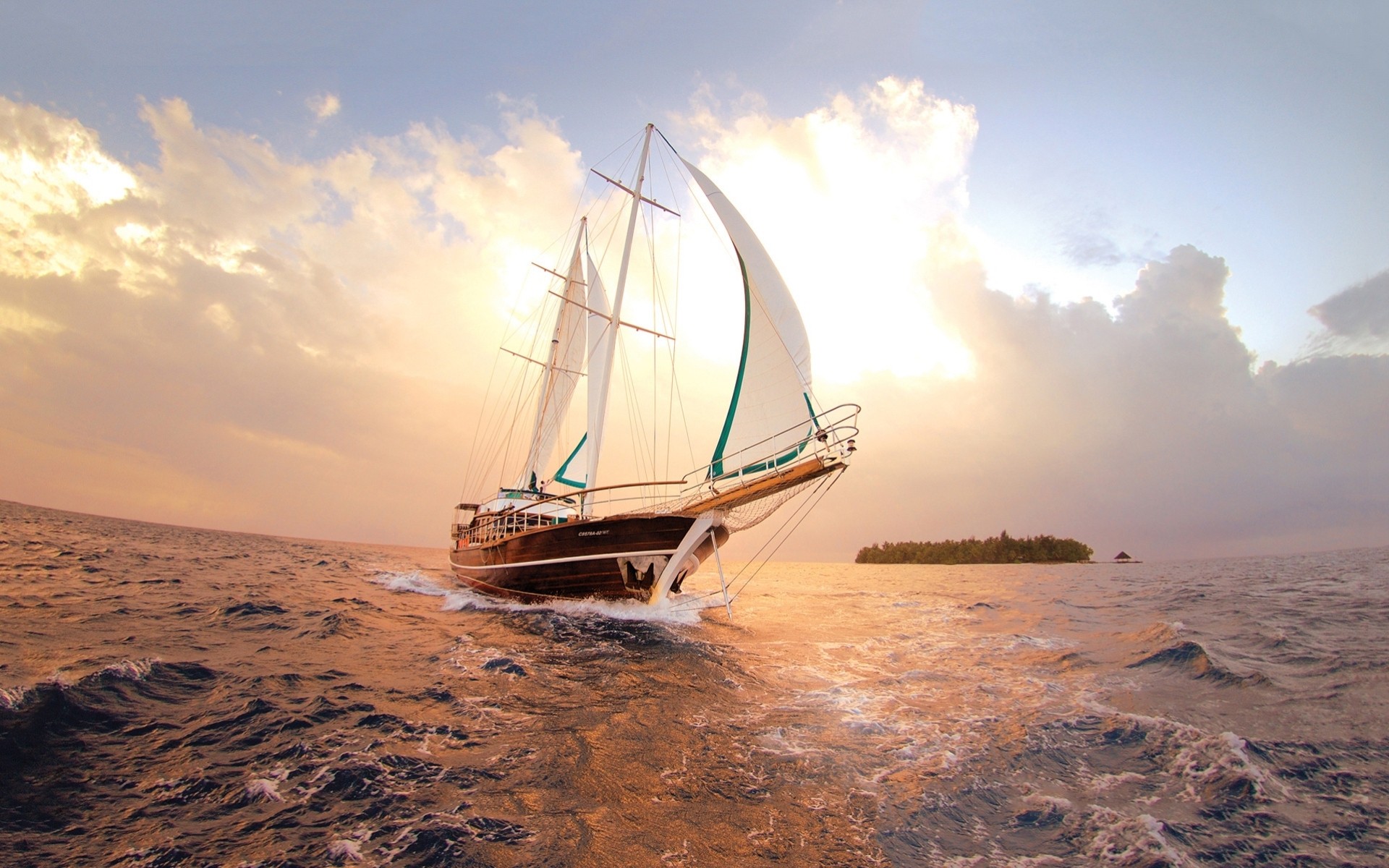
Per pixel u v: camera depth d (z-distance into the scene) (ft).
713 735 26.94
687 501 58.75
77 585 58.95
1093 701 31.81
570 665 38.83
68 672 29.14
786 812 19.94
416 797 19.71
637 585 58.75
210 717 25.84
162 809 18.19
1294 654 39.55
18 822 16.98
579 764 23.07
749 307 57.47
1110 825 19.10
